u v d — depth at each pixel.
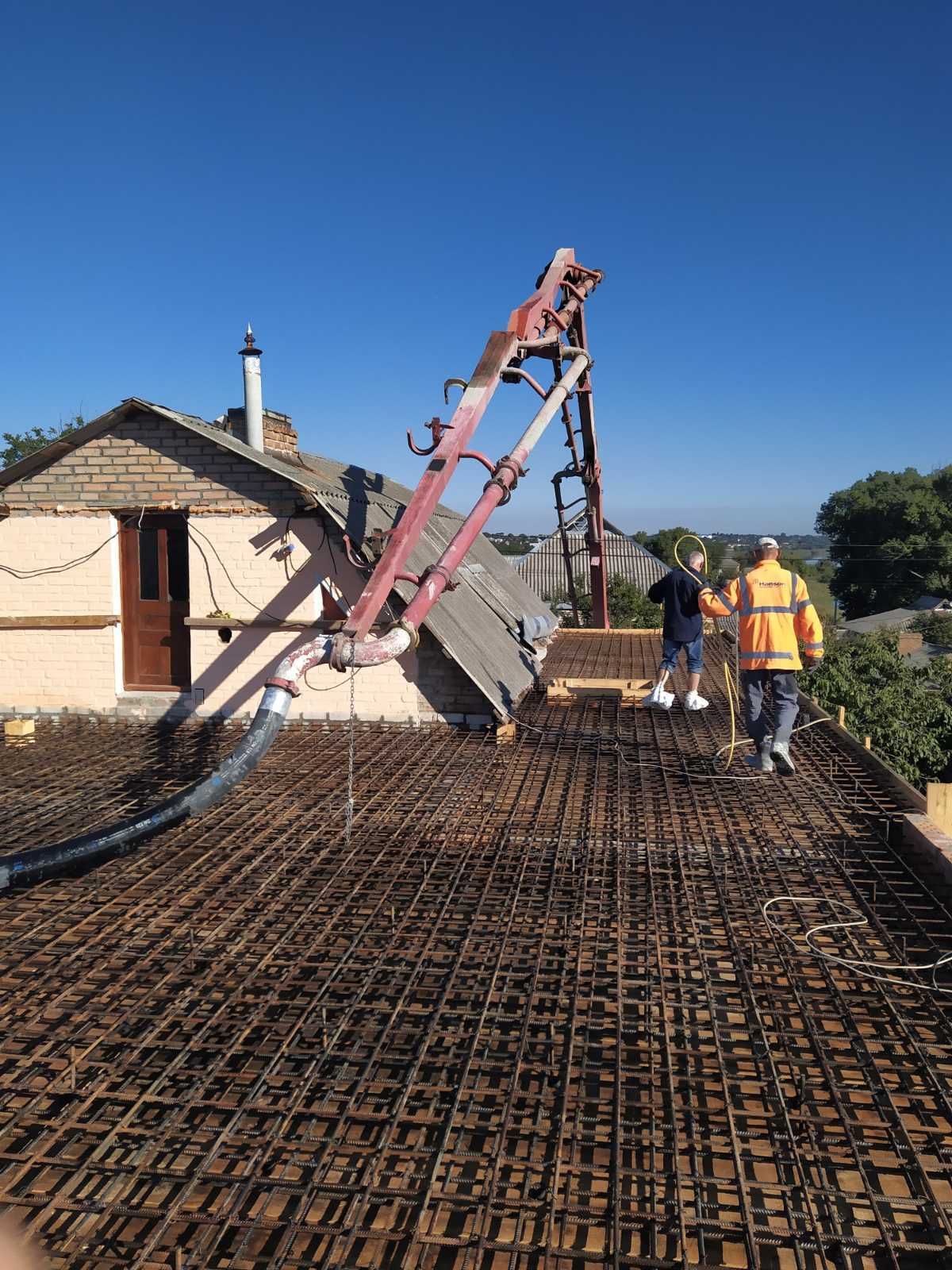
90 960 4.07
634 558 38.41
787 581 6.31
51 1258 2.56
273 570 8.41
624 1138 2.93
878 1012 3.67
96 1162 2.83
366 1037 3.46
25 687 8.96
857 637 30.83
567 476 12.52
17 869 4.19
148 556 8.86
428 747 7.50
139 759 7.37
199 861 5.11
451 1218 2.77
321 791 6.37
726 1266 2.50
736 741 7.24
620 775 6.62
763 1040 3.38
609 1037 3.57
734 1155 2.80
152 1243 2.54
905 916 4.43
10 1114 3.09
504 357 7.56
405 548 5.86
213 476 8.43
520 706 8.95
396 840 5.44
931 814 5.33
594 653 12.52
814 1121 2.96
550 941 4.18
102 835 4.46
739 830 5.53
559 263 9.43
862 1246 2.53
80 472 8.65
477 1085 3.23
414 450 6.54
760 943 4.18
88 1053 3.38
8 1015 3.61
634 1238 2.75
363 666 5.25
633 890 4.78
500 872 4.97
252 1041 3.50
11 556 8.87
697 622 8.19
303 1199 2.63
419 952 4.07
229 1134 2.91
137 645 8.95
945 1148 2.87
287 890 4.72
